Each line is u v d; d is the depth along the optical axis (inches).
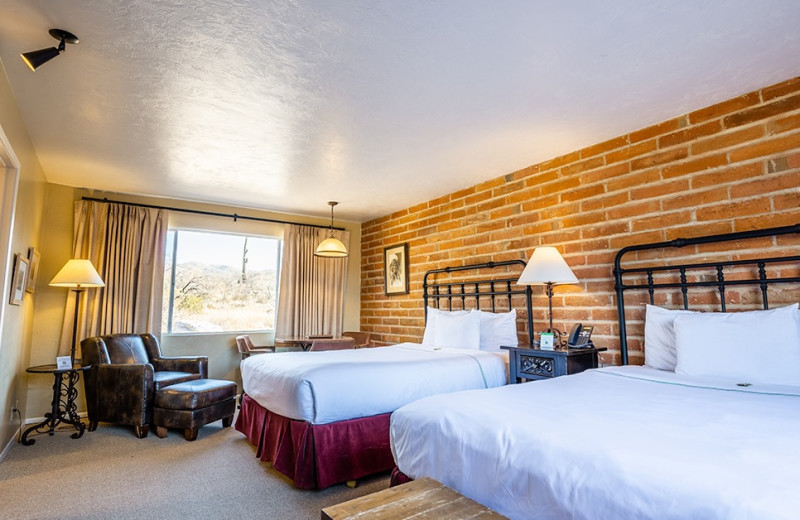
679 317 93.0
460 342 145.9
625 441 45.6
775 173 90.4
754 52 80.5
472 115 107.0
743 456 40.5
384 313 214.5
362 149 130.1
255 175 156.2
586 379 85.7
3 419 114.3
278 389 107.0
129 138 122.1
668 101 99.9
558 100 99.5
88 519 82.4
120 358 155.3
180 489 97.0
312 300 216.1
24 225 121.8
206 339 195.9
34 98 98.7
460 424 58.4
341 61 83.7
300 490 97.0
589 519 39.6
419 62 84.0
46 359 159.6
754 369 79.6
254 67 85.9
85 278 146.3
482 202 162.4
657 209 109.6
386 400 105.4
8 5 68.0
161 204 187.5
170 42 77.7
